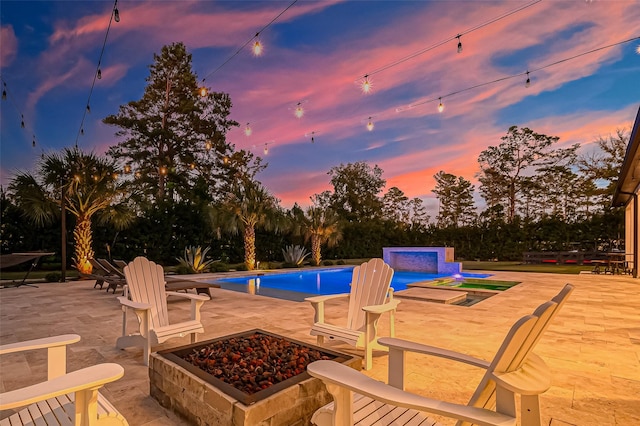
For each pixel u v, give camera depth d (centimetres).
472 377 303
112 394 271
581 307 613
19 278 1093
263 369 242
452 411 119
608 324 490
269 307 642
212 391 204
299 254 1717
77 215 1116
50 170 1047
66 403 182
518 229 1884
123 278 812
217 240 1638
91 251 1144
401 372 200
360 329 370
